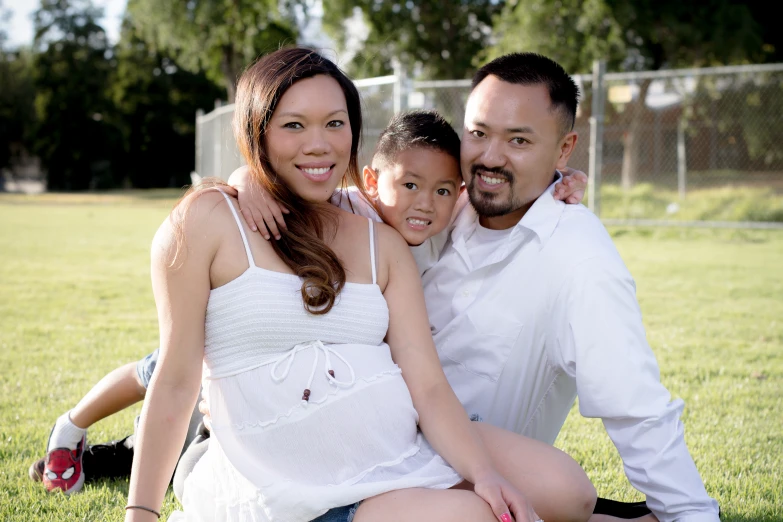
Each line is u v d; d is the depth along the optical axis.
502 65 2.14
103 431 2.99
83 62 40.62
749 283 7.08
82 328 5.02
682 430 1.99
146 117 40.88
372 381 1.78
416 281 2.00
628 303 2.01
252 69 1.90
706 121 20.22
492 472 1.76
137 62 40.75
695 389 3.70
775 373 4.00
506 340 2.16
